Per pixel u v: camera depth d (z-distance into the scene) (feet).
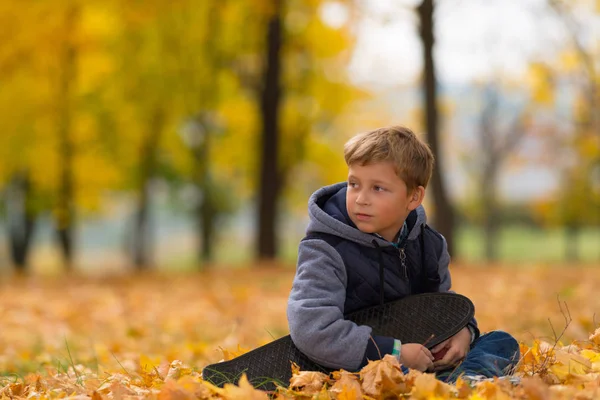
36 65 63.87
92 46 64.13
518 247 145.89
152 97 69.41
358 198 9.67
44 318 28.60
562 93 84.48
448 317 9.82
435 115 50.57
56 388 12.53
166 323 25.76
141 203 82.23
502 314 23.52
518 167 119.03
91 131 72.74
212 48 67.36
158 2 54.49
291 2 66.18
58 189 72.28
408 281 10.19
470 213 130.41
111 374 13.74
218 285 39.68
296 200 95.35
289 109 75.41
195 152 78.33
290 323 9.62
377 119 87.86
